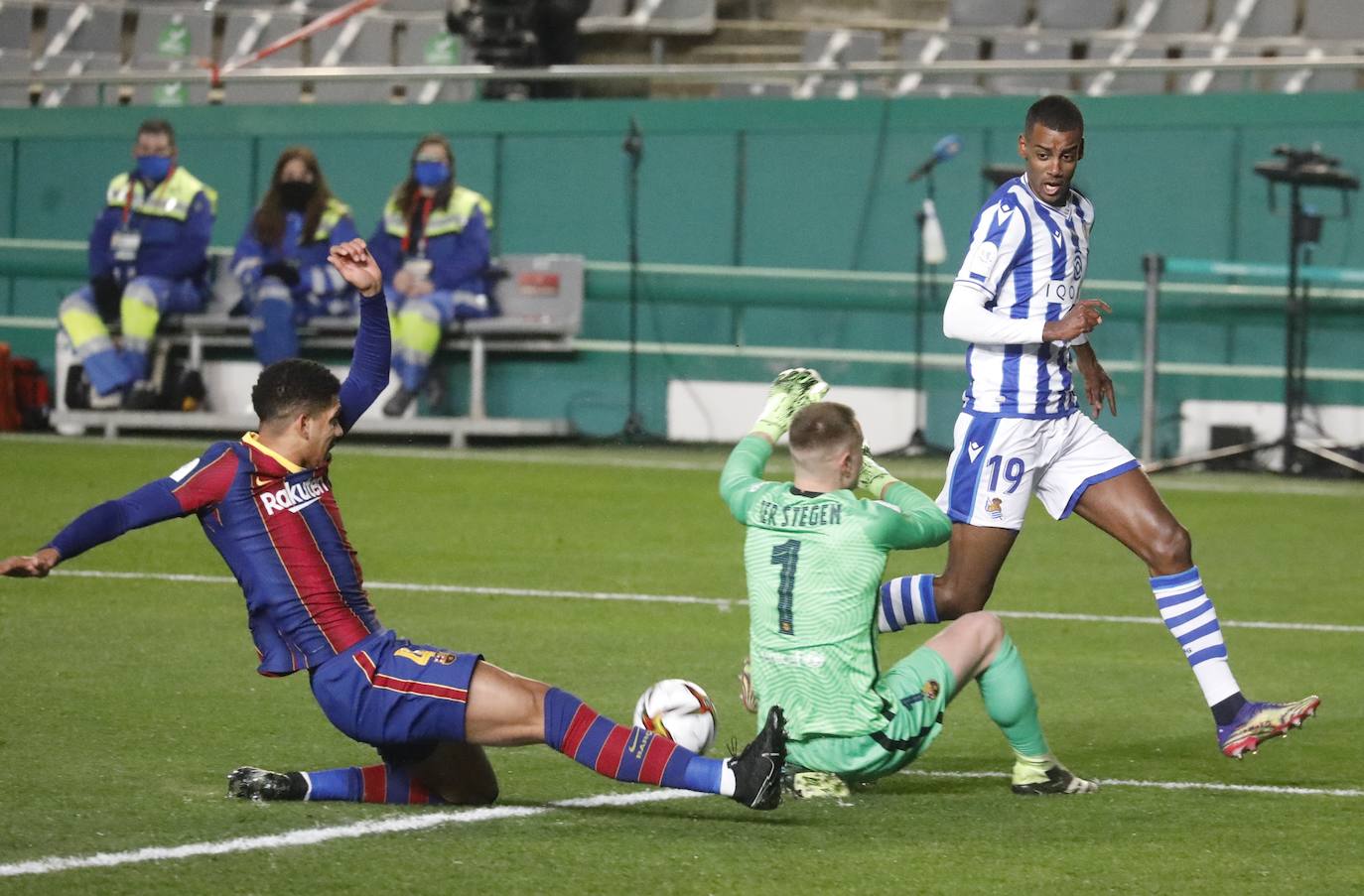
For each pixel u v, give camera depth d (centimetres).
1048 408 2077
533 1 6475
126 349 5981
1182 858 1567
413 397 5944
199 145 6550
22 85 7106
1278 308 5866
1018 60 7025
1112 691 2470
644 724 1838
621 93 7300
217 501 1655
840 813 1730
